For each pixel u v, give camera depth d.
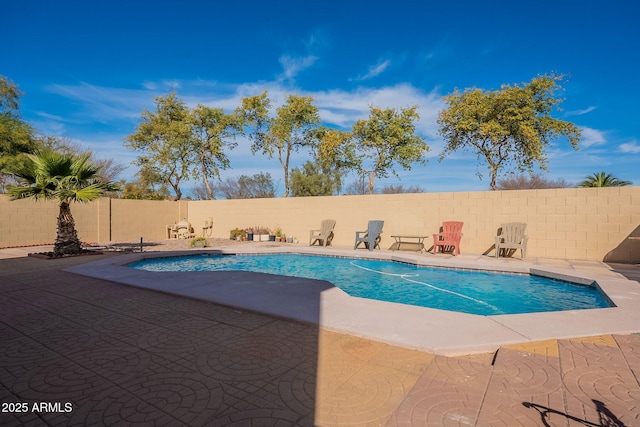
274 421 1.80
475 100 14.87
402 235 10.24
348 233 11.91
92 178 9.12
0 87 16.69
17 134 15.88
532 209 9.14
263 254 10.34
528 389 2.13
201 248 10.58
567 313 3.77
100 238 12.80
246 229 14.10
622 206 8.14
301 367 2.46
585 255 8.51
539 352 2.72
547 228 8.95
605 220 8.31
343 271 8.16
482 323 3.41
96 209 12.71
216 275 5.86
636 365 2.47
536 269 6.92
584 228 8.53
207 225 15.16
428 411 1.89
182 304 4.21
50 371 2.40
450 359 2.62
